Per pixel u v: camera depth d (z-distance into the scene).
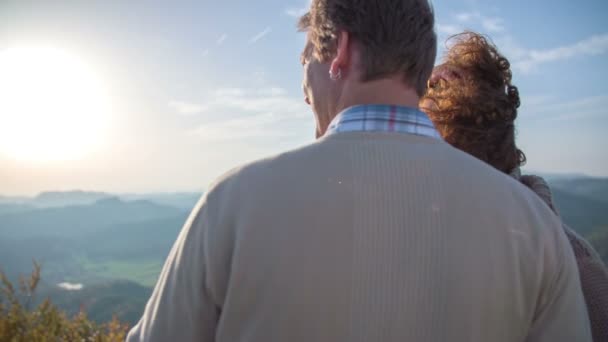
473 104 1.27
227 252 0.72
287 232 0.70
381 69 0.80
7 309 2.70
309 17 0.95
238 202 0.73
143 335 0.79
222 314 0.72
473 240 0.73
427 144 0.78
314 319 0.69
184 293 0.75
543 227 0.79
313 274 0.69
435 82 1.38
